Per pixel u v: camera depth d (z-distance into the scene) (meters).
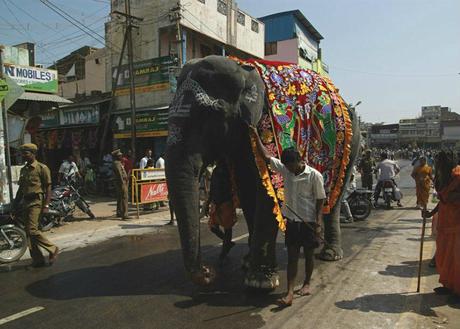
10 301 4.79
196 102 4.33
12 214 6.69
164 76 17.02
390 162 12.26
